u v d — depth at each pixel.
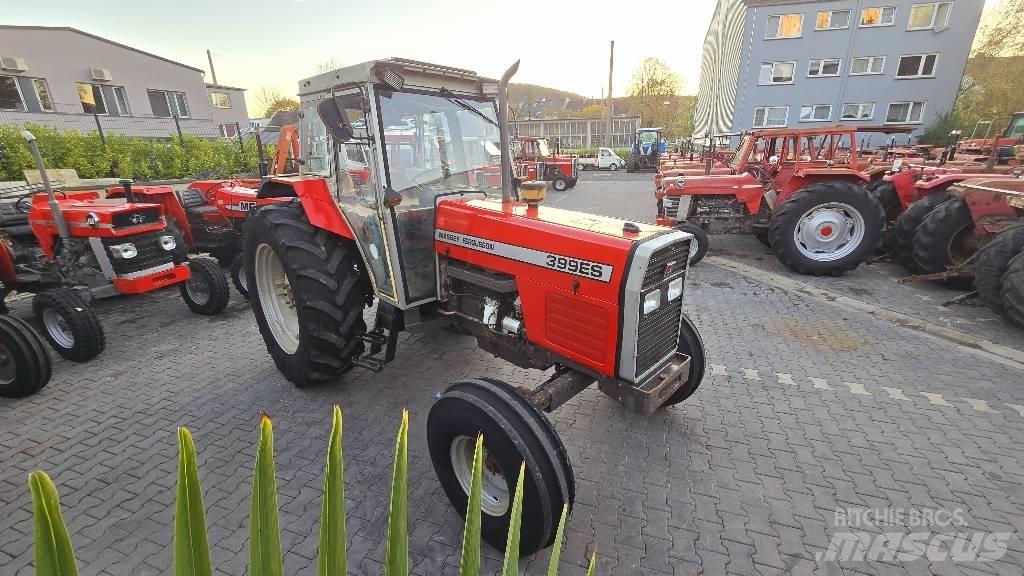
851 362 3.79
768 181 7.37
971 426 2.96
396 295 2.93
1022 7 23.33
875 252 6.98
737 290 5.59
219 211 6.41
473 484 0.78
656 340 2.28
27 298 5.48
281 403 3.29
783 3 20.72
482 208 2.77
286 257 3.12
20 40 16.86
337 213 3.27
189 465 0.67
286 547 2.15
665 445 2.83
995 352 3.91
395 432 2.96
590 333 2.28
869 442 2.84
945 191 5.83
